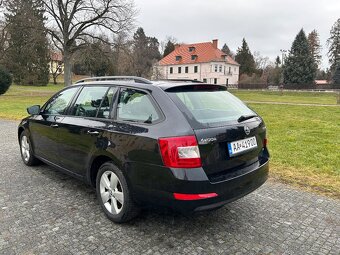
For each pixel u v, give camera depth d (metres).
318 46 83.31
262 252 3.08
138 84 3.63
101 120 3.80
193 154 2.92
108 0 32.66
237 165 3.35
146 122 3.26
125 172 3.31
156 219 3.71
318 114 16.19
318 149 7.40
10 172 5.43
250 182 3.44
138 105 3.46
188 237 3.33
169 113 3.13
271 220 3.75
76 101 4.44
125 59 37.72
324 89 53.12
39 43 33.00
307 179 5.22
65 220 3.67
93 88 4.23
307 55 65.56
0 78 30.98
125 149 3.30
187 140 2.92
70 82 35.72
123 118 3.55
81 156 4.03
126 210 3.42
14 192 4.50
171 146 2.93
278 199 4.38
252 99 33.66
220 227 3.56
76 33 34.38
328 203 4.26
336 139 8.77
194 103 3.41
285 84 62.22
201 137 2.99
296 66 65.44
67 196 4.38
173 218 3.74
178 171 2.91
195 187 2.91
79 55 36.31
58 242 3.20
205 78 70.31
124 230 3.45
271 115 15.59
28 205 4.07
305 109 19.44
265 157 3.91
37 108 5.28
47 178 5.12
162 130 3.05
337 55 69.62
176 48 78.31
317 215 3.89
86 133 3.88
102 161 3.85
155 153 3.03
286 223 3.68
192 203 2.94
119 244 3.18
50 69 69.31
